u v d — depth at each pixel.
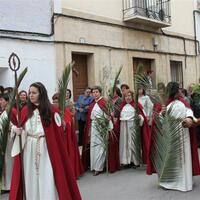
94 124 7.91
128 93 8.29
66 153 4.91
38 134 4.78
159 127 6.17
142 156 8.17
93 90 8.16
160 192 6.11
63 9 11.04
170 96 6.24
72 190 4.89
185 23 16.61
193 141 6.34
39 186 4.75
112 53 12.63
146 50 14.12
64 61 10.97
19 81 4.94
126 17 13.11
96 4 12.12
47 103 4.81
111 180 7.18
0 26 9.60
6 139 5.22
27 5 10.16
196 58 17.22
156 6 14.21
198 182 6.74
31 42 10.20
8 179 6.53
